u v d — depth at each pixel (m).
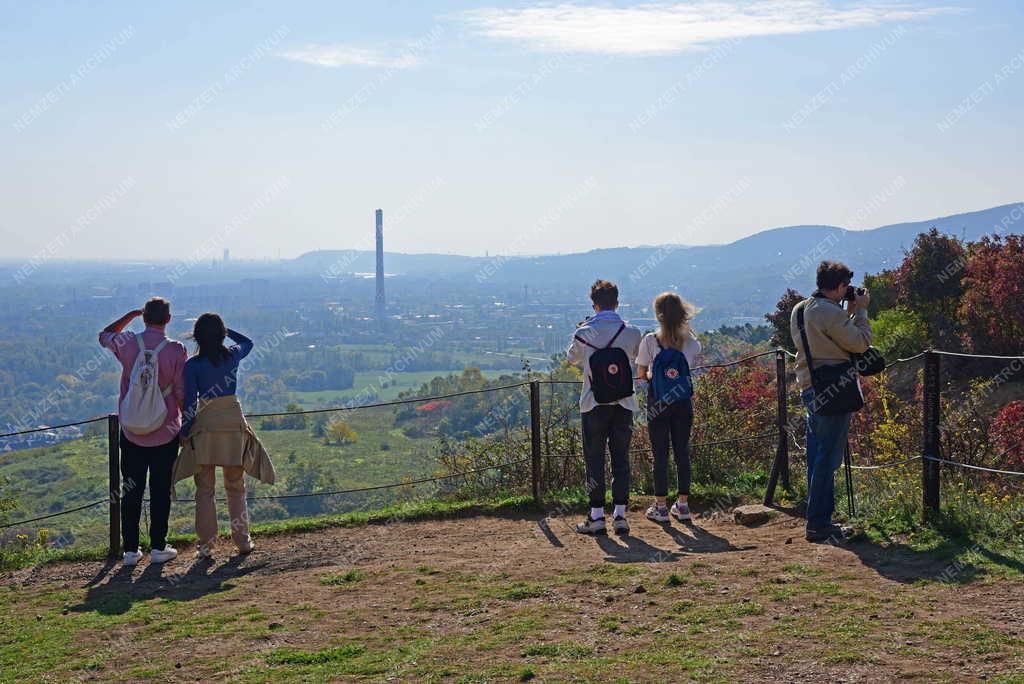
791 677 3.86
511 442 10.09
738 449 10.10
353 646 4.71
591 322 7.52
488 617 5.09
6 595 6.48
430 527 8.09
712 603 5.05
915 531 6.24
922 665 3.90
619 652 4.34
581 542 7.10
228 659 4.64
